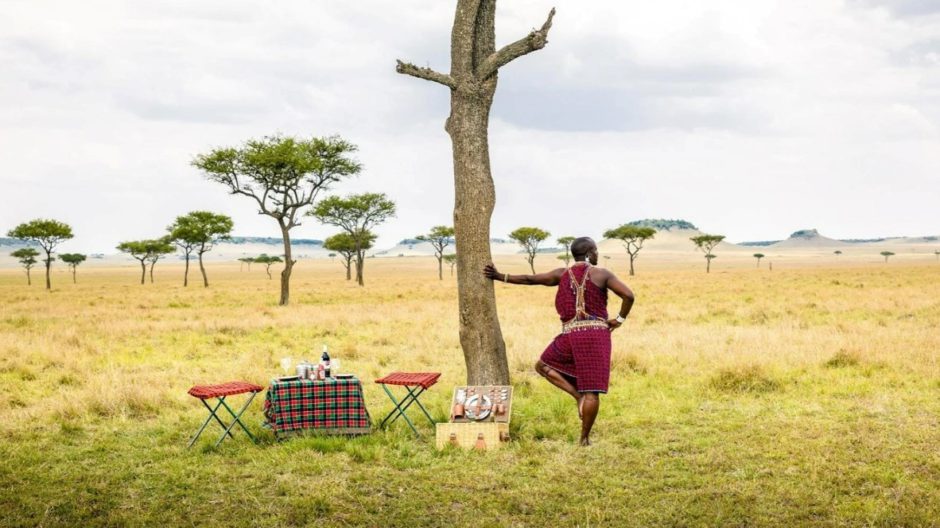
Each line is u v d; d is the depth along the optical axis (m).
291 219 36.66
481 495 5.82
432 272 144.62
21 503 5.78
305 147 38.00
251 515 5.47
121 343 18.02
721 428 7.88
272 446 7.45
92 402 9.55
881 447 6.91
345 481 6.22
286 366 8.02
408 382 7.77
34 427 8.63
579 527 5.09
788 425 7.92
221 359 15.06
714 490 5.77
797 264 177.62
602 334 7.13
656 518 5.25
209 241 68.94
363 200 67.25
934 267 100.44
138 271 178.25
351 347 14.97
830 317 21.58
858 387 10.04
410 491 5.95
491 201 8.45
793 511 5.33
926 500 5.47
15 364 13.85
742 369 10.66
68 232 66.31
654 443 7.29
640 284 54.12
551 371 7.39
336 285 67.50
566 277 7.25
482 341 8.40
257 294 48.34
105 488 6.16
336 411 7.75
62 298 45.53
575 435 7.59
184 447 7.56
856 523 5.09
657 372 11.78
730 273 91.38
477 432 7.26
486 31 8.60
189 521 5.38
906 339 14.98
